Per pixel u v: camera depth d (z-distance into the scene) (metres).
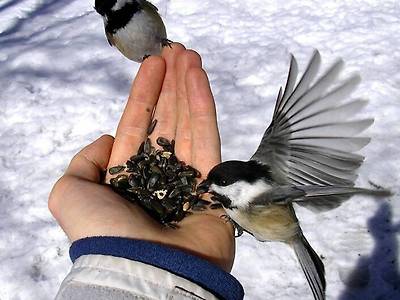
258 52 0.55
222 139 0.46
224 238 0.27
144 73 0.33
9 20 0.62
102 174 0.31
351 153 0.20
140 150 0.32
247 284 0.37
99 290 0.20
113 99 0.51
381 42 0.54
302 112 0.21
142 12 0.39
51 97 0.51
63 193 0.27
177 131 0.33
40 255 0.39
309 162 0.21
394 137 0.45
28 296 0.37
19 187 0.44
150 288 0.20
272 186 0.24
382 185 0.42
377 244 0.38
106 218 0.25
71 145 0.48
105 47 0.57
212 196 0.29
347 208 0.41
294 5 0.60
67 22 0.61
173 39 0.57
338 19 0.58
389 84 0.50
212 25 0.59
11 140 0.48
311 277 0.26
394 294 0.36
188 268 0.21
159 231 0.26
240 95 0.50
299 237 0.27
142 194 0.30
